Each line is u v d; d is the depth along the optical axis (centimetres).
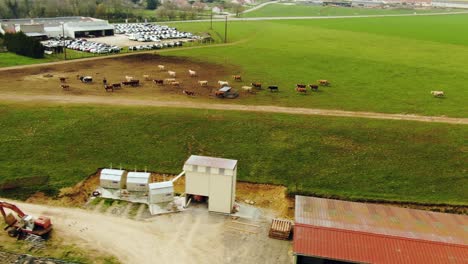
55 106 7762
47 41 15862
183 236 4822
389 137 6819
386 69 11688
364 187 5794
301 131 6994
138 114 7475
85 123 7181
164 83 9744
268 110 7881
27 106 7719
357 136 6856
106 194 5619
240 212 5331
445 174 5991
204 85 9600
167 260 4428
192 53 13662
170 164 6297
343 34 19538
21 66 11081
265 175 6053
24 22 18662
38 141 6681
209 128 7112
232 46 15262
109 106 7844
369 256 3981
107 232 4847
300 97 8850
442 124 7244
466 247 4062
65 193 5541
